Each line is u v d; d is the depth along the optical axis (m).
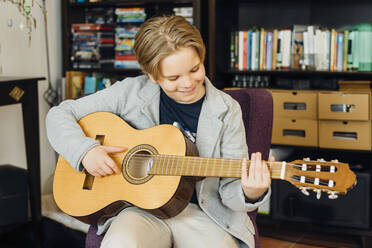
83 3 2.86
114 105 1.55
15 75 2.65
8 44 2.59
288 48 2.63
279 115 2.53
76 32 2.90
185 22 1.30
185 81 1.28
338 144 2.44
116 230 1.25
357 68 2.52
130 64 2.83
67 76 2.82
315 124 2.47
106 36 2.85
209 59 2.57
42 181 2.90
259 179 1.17
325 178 1.09
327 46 2.55
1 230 2.42
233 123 1.41
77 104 1.57
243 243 1.39
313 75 2.80
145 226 1.30
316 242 2.48
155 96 1.50
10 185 2.34
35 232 2.40
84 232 2.39
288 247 2.42
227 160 1.23
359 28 2.56
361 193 2.38
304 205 2.48
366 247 2.39
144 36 1.30
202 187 1.36
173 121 1.47
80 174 1.44
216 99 1.41
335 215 2.43
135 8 2.80
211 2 2.55
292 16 2.86
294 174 1.15
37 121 2.32
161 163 1.31
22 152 2.73
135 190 1.32
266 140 1.60
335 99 2.39
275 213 2.54
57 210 2.57
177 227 1.38
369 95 2.34
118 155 1.41
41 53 2.83
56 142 1.47
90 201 1.39
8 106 2.63
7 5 2.56
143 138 1.41
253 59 2.70
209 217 1.40
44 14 2.68
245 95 1.61
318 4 2.80
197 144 1.40
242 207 1.28
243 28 2.97
